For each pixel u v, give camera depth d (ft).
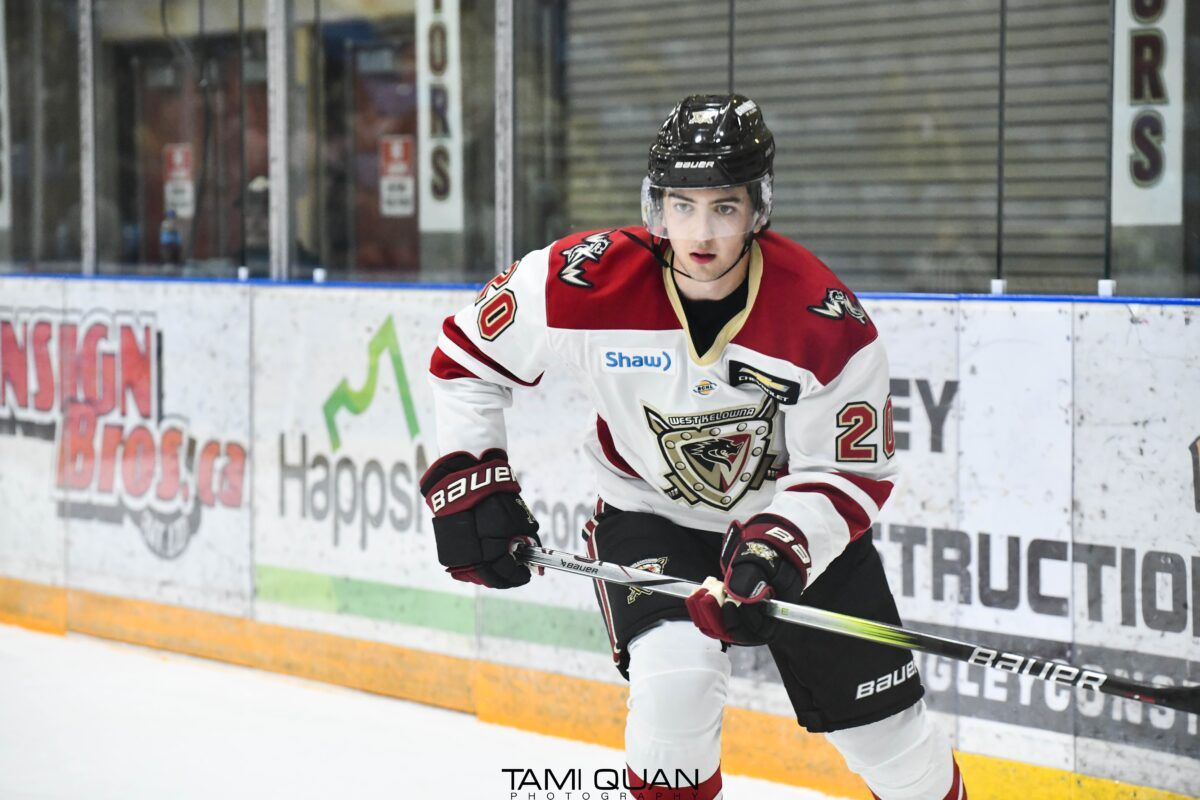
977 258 30.71
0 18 31.12
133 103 29.12
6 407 30.40
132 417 28.02
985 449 18.19
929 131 32.73
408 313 23.68
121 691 24.77
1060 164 30.25
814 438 12.69
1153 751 17.06
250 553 26.18
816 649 13.42
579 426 21.72
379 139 25.93
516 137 24.59
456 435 13.82
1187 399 16.67
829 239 34.81
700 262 12.19
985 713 18.31
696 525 13.84
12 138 31.09
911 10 32.99
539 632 22.31
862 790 19.20
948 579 18.57
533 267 13.29
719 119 11.97
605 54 32.40
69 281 29.07
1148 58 18.92
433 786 19.79
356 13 25.96
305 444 25.27
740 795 19.44
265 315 25.71
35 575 29.86
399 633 24.14
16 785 19.79
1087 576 17.48
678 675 12.59
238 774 20.30
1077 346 17.40
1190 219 18.71
